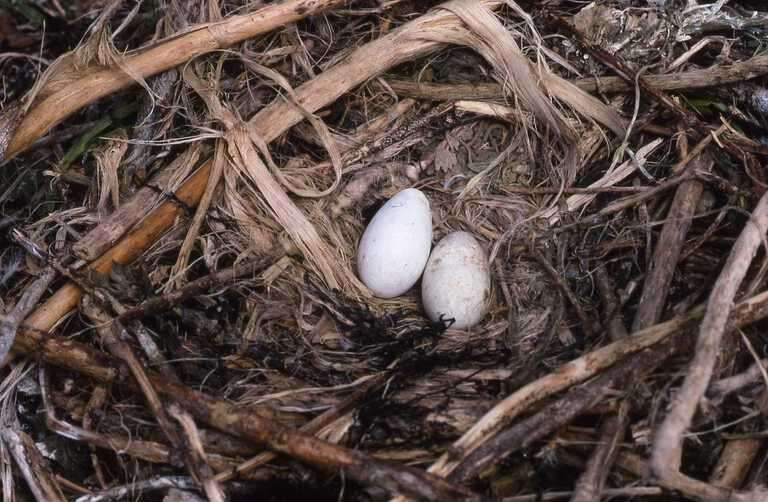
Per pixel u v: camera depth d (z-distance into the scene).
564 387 0.76
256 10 0.87
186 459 0.75
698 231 0.83
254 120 0.86
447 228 0.88
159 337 0.81
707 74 0.86
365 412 0.77
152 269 0.84
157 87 0.87
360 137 0.88
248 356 0.81
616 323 0.79
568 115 0.88
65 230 0.85
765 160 0.85
